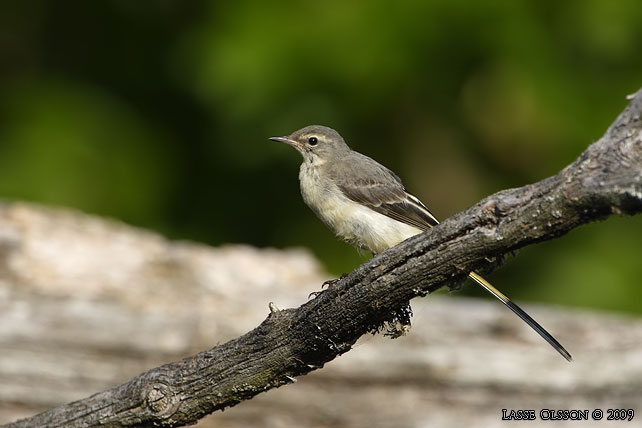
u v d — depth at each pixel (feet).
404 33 41.37
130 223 45.37
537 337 34.01
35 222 37.93
